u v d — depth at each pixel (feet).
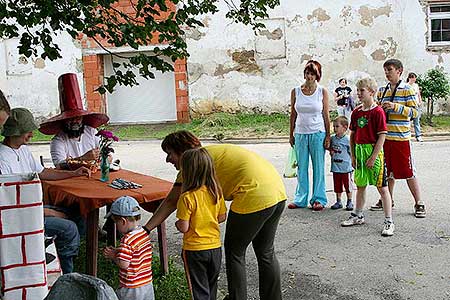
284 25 59.26
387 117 22.43
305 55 59.36
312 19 58.80
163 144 13.98
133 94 63.52
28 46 19.89
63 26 20.36
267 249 14.05
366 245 20.27
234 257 13.57
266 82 60.23
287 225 23.12
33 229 9.32
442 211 24.36
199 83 61.21
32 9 19.21
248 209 12.99
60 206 16.46
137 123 63.72
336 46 58.75
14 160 14.93
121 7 54.29
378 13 57.93
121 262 12.69
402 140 22.45
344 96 48.96
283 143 49.78
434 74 54.75
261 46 59.77
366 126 21.33
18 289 9.30
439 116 57.52
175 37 20.85
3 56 62.54
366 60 58.54
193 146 13.73
